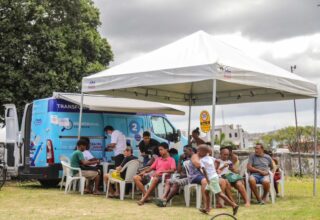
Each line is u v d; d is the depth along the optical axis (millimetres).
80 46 21438
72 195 13086
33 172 14703
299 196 13586
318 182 20359
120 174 12297
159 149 11680
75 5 20953
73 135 14844
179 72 11289
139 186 11609
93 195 13125
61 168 14500
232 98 16328
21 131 15625
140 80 12047
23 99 19453
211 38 12664
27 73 19375
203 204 10672
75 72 20312
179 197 12953
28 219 9125
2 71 19062
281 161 24219
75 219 9086
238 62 11852
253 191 11703
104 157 15227
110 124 15555
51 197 12609
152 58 12633
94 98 15766
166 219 9070
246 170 12133
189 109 17453
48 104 14688
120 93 14953
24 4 19281
